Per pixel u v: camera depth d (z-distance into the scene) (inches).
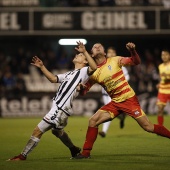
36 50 3973.9
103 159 1274.6
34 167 1144.8
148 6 3494.1
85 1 3631.9
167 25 3425.2
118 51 3981.3
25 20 3452.3
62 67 3740.2
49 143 1701.5
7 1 3533.5
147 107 3302.2
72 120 2910.9
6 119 3137.3
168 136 1278.3
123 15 3430.1
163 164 1180.5
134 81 3518.7
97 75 1267.2
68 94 1216.8
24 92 3486.7
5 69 3646.7
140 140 1770.4
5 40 3969.0
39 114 3368.6
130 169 1105.4
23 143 1734.7
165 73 2037.4
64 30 3452.3
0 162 1235.2
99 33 3442.4
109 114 1272.1
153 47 4003.4
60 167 1142.3
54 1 3690.9
